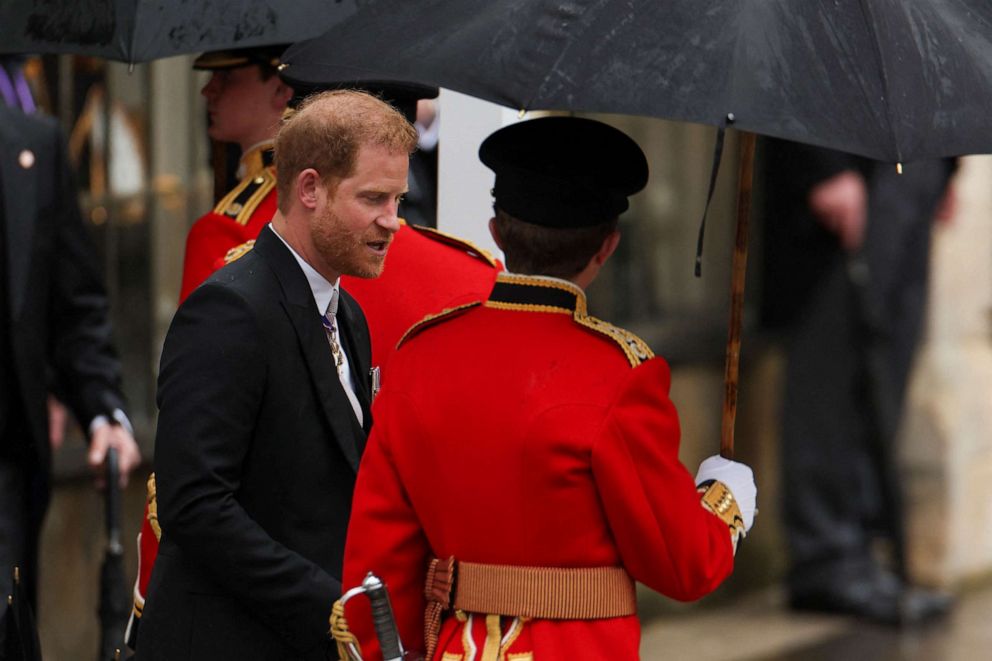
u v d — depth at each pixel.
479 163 15.94
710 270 28.08
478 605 10.73
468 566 10.79
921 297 26.75
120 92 21.55
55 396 17.98
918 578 27.94
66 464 21.14
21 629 15.11
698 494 11.48
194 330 11.46
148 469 21.95
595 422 10.44
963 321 28.34
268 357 11.48
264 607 11.45
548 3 10.38
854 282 26.09
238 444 11.40
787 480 27.23
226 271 11.64
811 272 26.53
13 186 16.75
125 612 16.53
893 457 26.78
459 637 10.86
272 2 12.91
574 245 10.83
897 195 26.12
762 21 10.05
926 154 9.98
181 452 11.31
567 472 10.44
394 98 13.56
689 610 27.59
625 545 10.63
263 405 11.55
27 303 16.69
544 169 10.72
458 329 11.00
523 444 10.48
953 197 26.77
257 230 13.45
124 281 21.72
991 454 28.88
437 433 10.76
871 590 27.03
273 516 11.65
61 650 21.22
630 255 27.08
